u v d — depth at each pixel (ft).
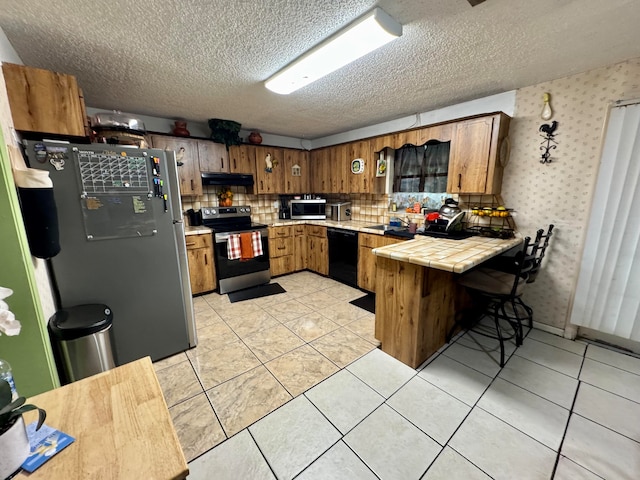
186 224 12.09
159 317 6.80
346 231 11.92
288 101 8.87
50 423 2.25
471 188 8.45
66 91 5.34
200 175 11.36
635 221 6.55
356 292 11.44
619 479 3.99
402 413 5.19
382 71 6.72
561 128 7.34
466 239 8.23
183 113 10.17
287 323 8.75
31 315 4.06
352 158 12.45
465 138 8.46
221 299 10.77
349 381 6.06
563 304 7.86
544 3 4.33
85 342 5.08
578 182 7.23
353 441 4.62
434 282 6.62
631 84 6.27
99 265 5.92
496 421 5.00
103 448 2.04
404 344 6.62
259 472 4.12
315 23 4.81
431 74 6.94
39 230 4.51
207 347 7.44
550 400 5.49
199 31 5.00
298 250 14.15
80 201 5.56
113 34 5.06
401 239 9.71
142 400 2.51
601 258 7.09
